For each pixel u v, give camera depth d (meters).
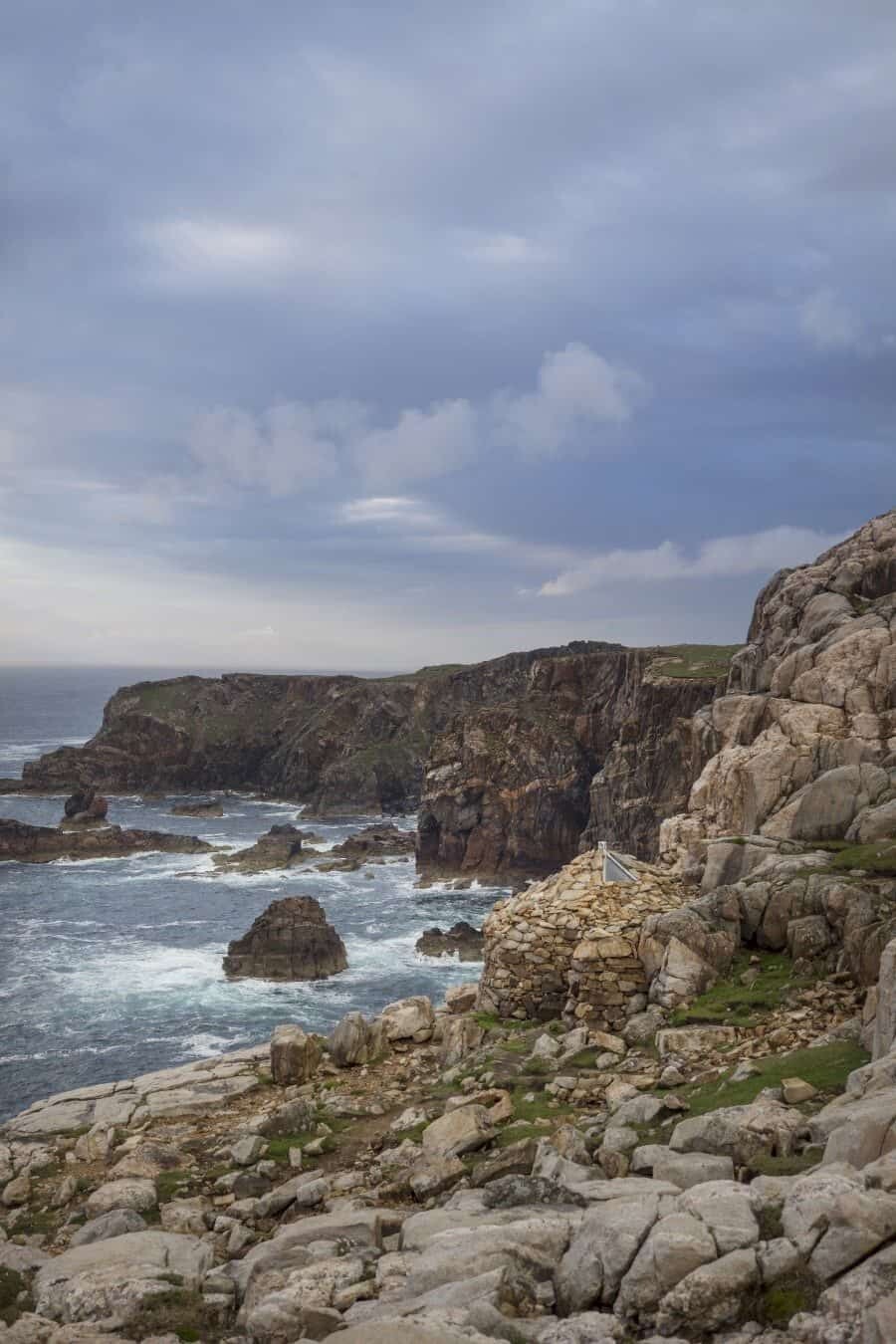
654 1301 7.99
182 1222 13.20
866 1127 9.51
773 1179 9.23
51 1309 10.12
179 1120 18.36
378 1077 19.80
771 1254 7.95
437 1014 24.78
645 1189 10.32
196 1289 10.40
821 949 19.12
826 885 19.88
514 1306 8.52
